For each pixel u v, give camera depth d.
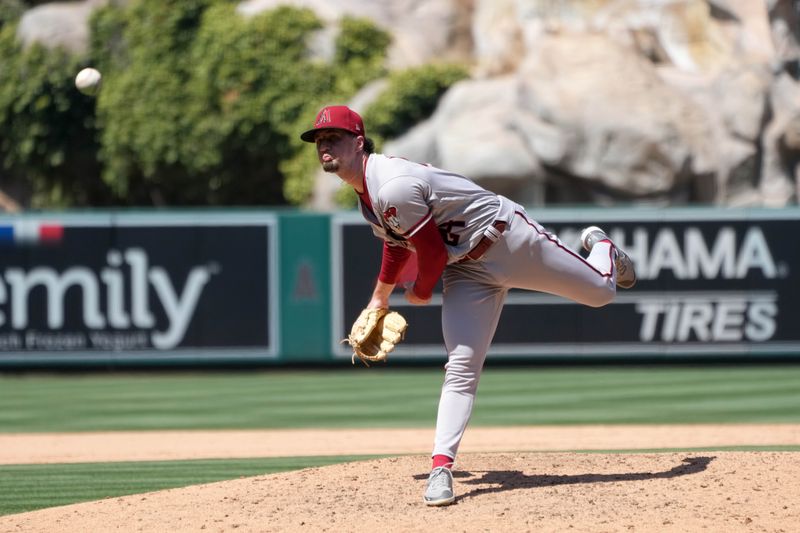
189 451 28.06
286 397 40.03
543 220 47.09
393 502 15.64
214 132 69.69
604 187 58.25
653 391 40.12
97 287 47.31
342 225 47.56
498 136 59.19
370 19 71.19
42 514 16.52
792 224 47.16
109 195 76.94
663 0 72.25
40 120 73.62
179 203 74.62
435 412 35.84
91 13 74.44
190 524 15.09
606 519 14.25
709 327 47.41
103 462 25.75
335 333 47.56
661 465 17.95
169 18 71.25
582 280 15.85
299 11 70.25
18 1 79.19
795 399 37.66
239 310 47.59
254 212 47.47
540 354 47.56
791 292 47.25
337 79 69.56
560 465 18.41
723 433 29.91
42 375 47.66
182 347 47.44
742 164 59.41
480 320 15.70
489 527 13.98
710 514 14.40
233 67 69.06
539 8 73.12
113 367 47.50
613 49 60.84
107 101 72.06
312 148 67.44
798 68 62.28
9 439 30.97
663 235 47.31
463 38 76.56
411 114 65.00
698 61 70.81
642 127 57.59
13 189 79.19
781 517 14.23
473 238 15.16
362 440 29.94
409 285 17.03
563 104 58.06
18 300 47.12
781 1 62.00
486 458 19.38
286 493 16.72
